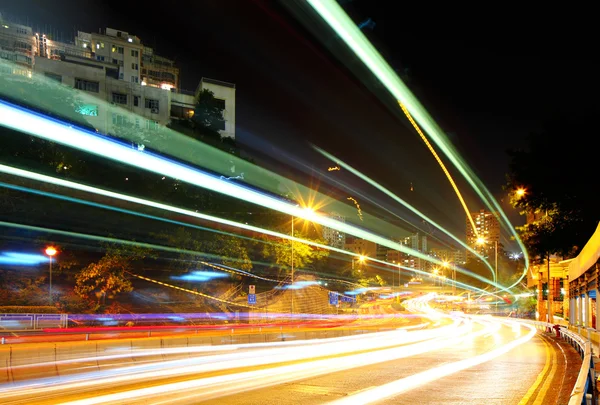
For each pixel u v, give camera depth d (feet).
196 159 164.76
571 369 45.75
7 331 93.56
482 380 39.29
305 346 77.00
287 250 166.61
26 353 46.32
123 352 58.70
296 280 176.76
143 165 137.59
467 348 70.33
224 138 191.62
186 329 115.03
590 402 20.57
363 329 118.21
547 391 33.99
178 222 140.36
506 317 205.87
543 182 87.51
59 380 42.24
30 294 115.85
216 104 243.40
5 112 116.57
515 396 32.27
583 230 93.04
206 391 34.91
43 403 31.48
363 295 334.65
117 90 250.57
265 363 53.21
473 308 304.30
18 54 267.59
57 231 123.24
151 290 134.92
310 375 42.91
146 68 358.02
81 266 127.95
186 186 146.61
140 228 135.54
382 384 37.50
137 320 120.88
